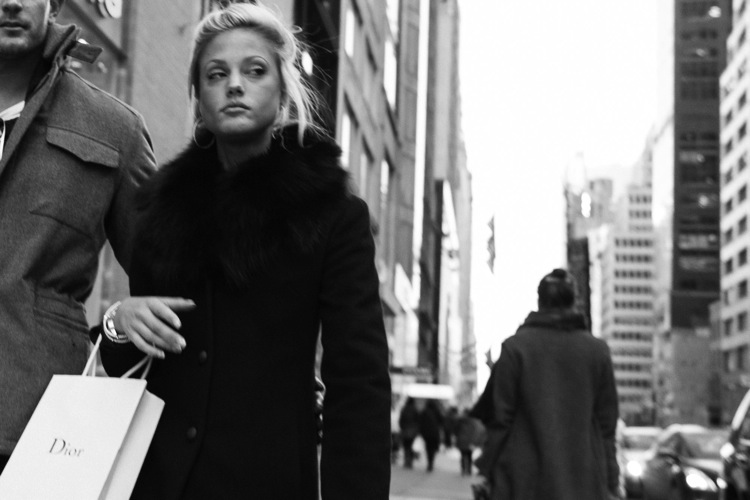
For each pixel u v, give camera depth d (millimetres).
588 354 5184
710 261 154375
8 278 2809
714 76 161125
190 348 2357
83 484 2191
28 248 2854
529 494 5027
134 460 2252
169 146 13289
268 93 2484
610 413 5230
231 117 2459
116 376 2490
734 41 119000
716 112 159750
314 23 26172
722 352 119250
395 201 51500
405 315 56875
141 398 2289
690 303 148875
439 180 100562
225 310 2354
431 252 85750
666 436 16266
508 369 5152
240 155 2547
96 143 3020
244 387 2303
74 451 2230
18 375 2742
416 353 64500
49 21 3123
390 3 48469
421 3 70250
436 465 34094
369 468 2232
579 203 58656
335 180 2406
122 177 3096
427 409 28688
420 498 17375
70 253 2977
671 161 160500
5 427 2680
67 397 2295
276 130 2541
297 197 2354
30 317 2816
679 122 159875
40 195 2908
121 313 2359
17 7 2869
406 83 60125
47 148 2955
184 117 14047
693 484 14031
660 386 152500
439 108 106188
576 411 5094
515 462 5066
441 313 97625
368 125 38719
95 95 3121
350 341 2322
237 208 2342
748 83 111562
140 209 2564
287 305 2348
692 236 155625
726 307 118312
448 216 115000
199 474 2248
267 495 2248
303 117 2490
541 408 5070
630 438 22266
